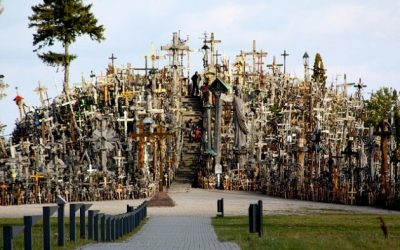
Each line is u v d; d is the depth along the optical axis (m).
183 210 65.94
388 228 46.34
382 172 71.12
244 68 127.62
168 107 109.31
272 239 36.56
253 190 100.69
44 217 28.33
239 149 104.44
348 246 33.62
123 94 103.19
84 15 113.44
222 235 40.50
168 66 122.88
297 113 110.38
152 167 93.81
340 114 114.12
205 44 129.12
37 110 106.06
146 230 44.97
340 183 77.44
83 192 81.88
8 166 84.12
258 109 110.38
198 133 118.88
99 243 34.50
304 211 64.19
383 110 124.88
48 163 86.81
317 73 137.88
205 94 115.56
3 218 56.28
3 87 92.44
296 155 90.06
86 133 98.12
